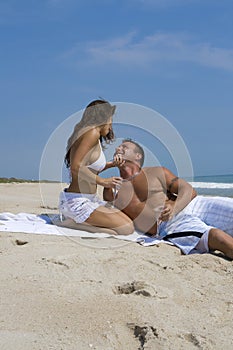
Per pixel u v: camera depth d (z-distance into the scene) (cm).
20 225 636
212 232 528
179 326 313
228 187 2283
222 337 298
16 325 303
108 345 284
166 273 435
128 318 321
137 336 302
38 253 480
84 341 287
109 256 475
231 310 350
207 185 2473
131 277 418
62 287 377
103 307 338
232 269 463
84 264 443
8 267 427
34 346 276
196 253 538
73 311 328
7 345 275
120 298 357
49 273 411
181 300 368
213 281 420
